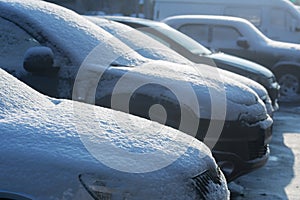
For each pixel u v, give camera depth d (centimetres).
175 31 880
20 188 244
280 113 1005
